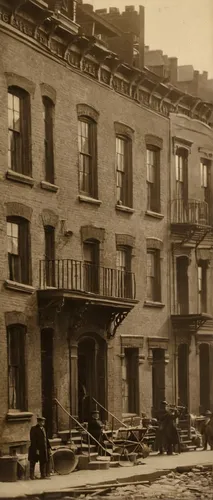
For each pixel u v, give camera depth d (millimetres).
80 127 35500
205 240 44156
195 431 40406
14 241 31156
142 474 28531
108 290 36469
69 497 24672
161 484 27875
